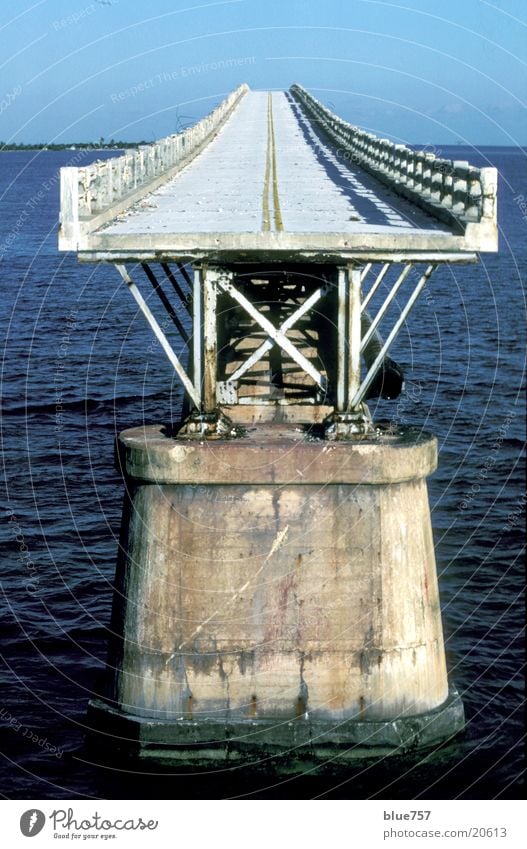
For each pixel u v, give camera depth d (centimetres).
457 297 7425
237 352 2753
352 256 2047
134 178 2806
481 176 2011
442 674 2200
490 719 2386
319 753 2117
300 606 2102
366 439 2127
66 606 2912
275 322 2803
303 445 2078
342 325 2119
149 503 2105
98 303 7362
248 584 2100
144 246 2038
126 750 2131
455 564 3103
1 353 5762
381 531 2094
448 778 2147
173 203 2730
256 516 2091
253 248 2044
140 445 2080
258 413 2425
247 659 2111
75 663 2648
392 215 2472
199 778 2128
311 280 2825
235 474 2069
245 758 2114
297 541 2094
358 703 2120
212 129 5512
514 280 8388
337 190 3089
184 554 2100
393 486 2098
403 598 2117
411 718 2131
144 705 2136
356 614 2106
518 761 2216
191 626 2109
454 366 5366
